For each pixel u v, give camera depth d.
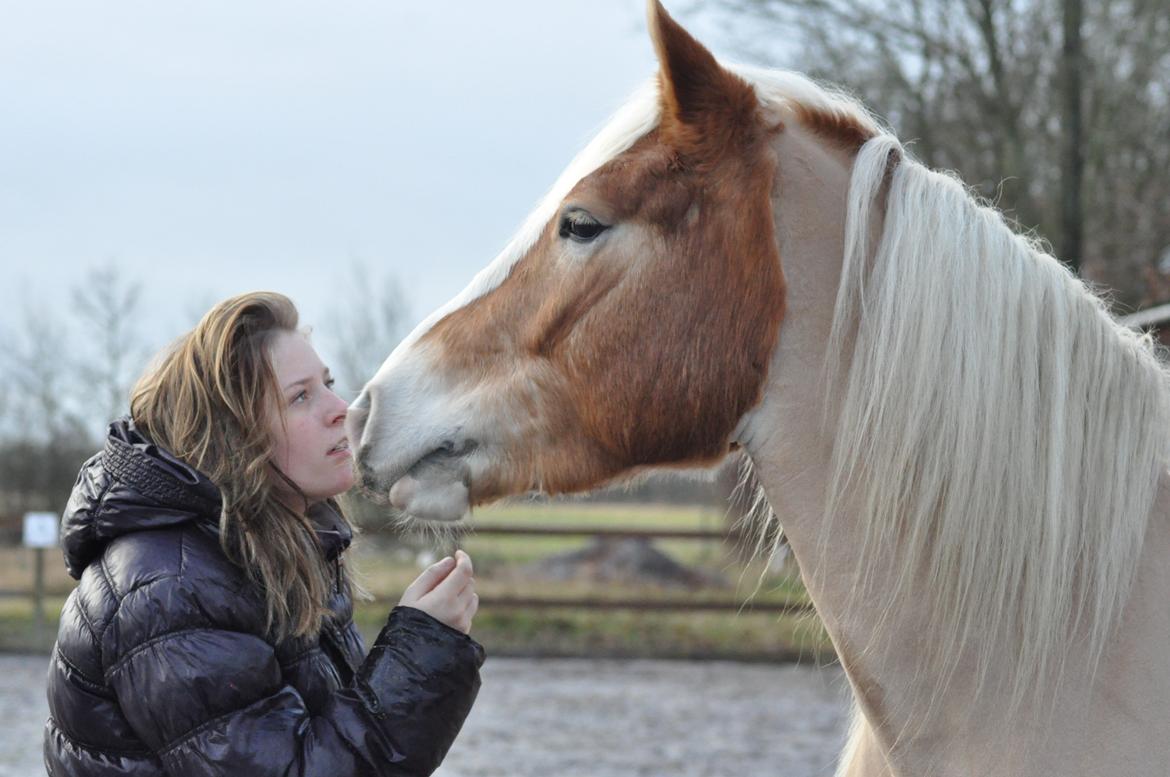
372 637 9.11
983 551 1.62
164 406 1.71
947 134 12.08
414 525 2.15
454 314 1.91
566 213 1.79
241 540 1.61
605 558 13.18
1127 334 1.79
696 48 1.72
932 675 1.66
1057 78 11.47
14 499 15.81
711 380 1.73
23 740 6.39
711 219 1.73
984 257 1.69
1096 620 1.58
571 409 1.80
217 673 1.53
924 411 1.64
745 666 9.34
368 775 1.56
